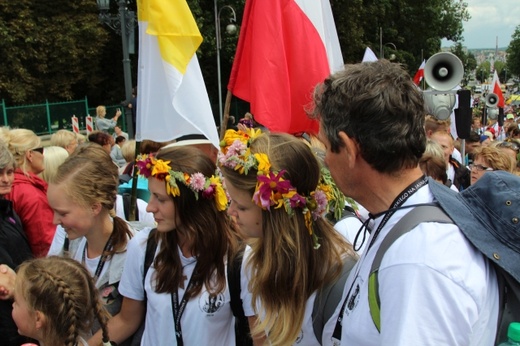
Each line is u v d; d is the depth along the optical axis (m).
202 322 2.03
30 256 2.93
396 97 1.18
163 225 2.04
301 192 1.75
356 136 1.20
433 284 1.04
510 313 1.10
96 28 24.02
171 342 2.06
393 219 1.20
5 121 19.62
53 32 23.55
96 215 2.36
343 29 26.30
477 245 1.09
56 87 24.30
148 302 2.12
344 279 1.72
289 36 3.53
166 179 1.98
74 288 1.85
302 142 1.82
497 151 4.13
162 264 2.07
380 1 29.41
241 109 27.39
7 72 23.06
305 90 3.54
